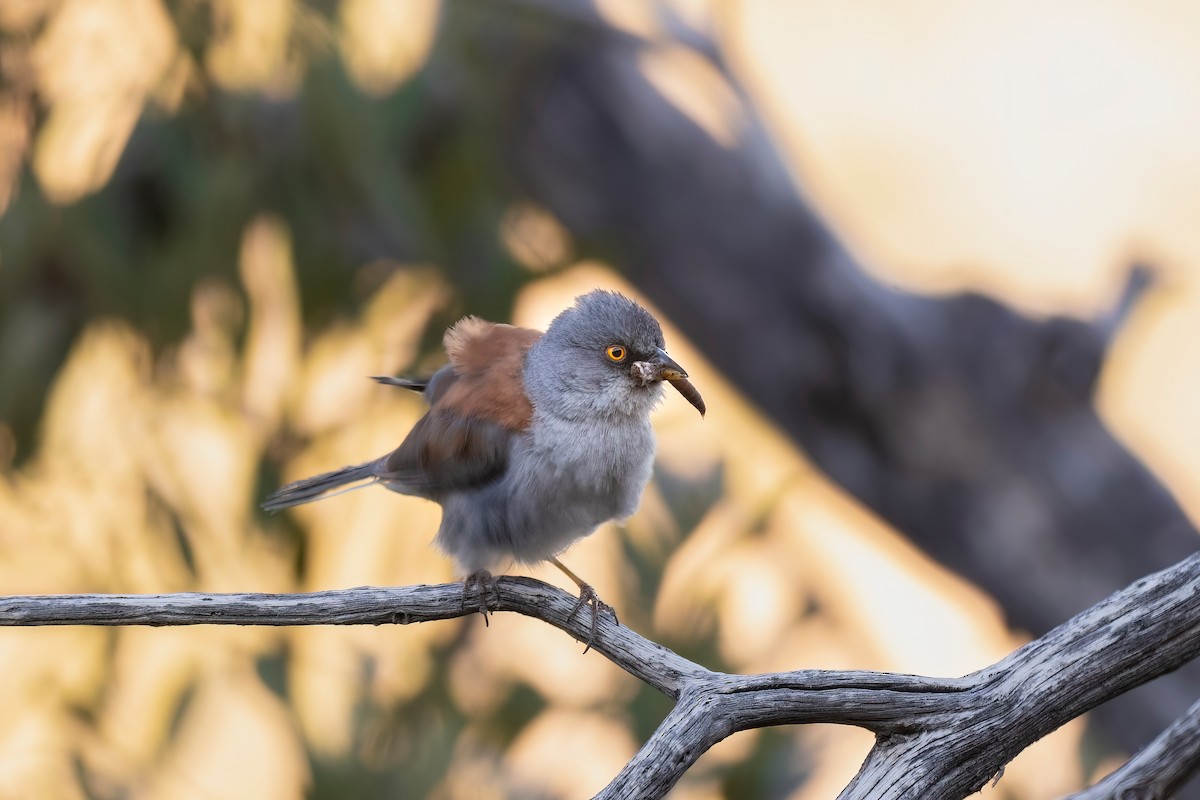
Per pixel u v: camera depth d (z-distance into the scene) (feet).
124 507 36.19
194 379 36.52
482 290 36.63
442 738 35.37
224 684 37.22
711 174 37.52
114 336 36.42
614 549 35.99
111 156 35.40
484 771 35.40
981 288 38.04
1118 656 16.37
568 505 23.09
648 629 35.12
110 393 36.78
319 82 34.47
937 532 38.78
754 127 38.58
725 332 38.65
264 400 36.68
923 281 42.78
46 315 35.81
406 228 35.68
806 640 39.04
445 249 36.27
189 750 36.83
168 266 35.47
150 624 17.74
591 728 36.47
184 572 35.94
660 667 18.26
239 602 18.17
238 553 36.09
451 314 36.78
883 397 37.81
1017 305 37.76
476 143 35.99
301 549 35.76
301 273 36.04
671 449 37.19
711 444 38.22
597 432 22.93
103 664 35.01
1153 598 16.48
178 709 35.06
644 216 37.78
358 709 35.70
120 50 35.37
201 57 34.94
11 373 35.45
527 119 36.81
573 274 38.17
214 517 37.42
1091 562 37.91
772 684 16.87
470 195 36.09
